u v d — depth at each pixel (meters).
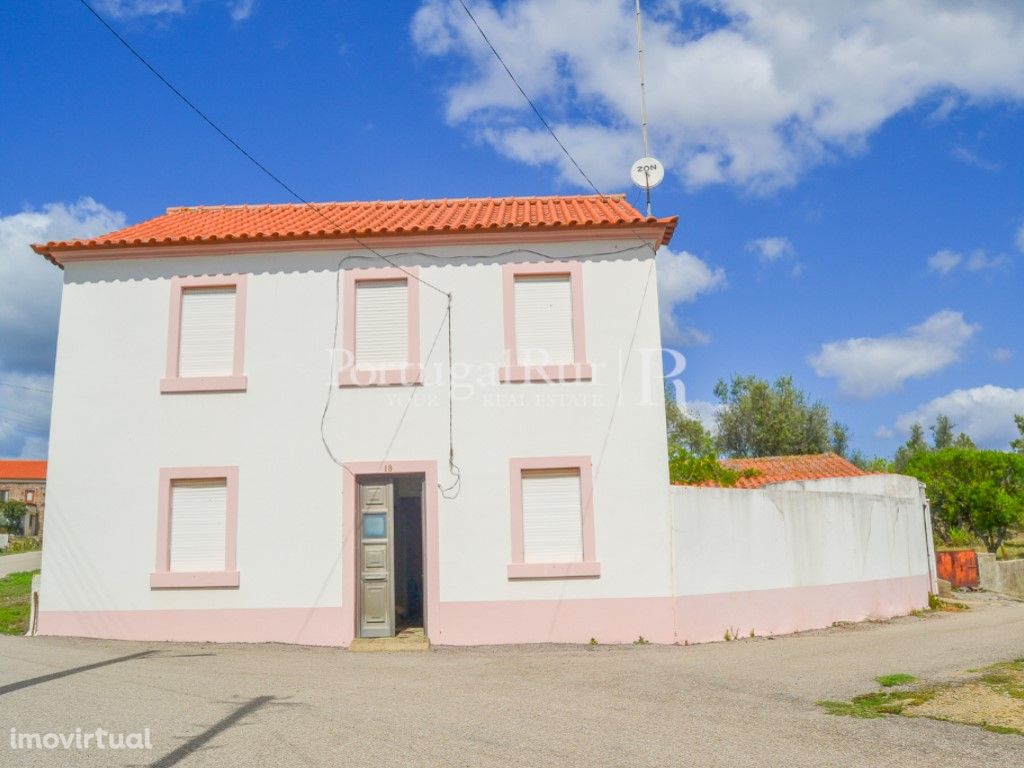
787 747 6.55
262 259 13.37
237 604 12.52
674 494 12.82
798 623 14.03
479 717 7.47
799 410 34.81
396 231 13.08
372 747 6.44
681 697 8.45
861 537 15.92
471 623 12.41
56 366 13.23
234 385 13.01
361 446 12.86
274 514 12.72
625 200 16.09
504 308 13.16
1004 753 6.42
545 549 12.72
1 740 6.58
